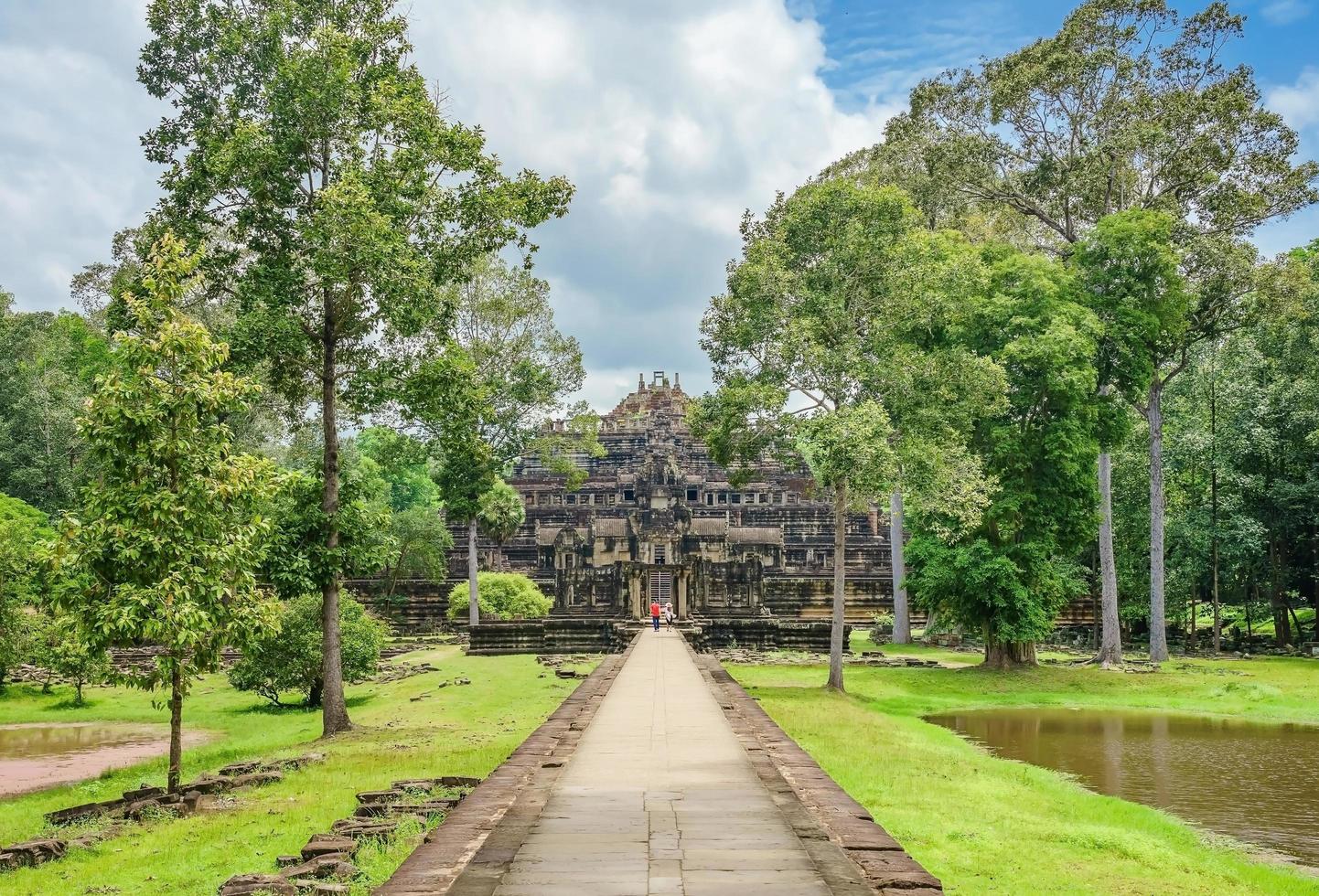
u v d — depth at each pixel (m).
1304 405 58.31
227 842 16.03
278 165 28.20
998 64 55.62
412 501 98.25
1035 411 46.59
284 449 69.06
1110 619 52.84
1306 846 19.53
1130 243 47.88
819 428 36.22
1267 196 53.53
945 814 19.58
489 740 27.27
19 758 31.36
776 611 82.06
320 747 26.97
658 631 59.94
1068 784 24.83
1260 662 54.19
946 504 37.84
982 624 47.56
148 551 20.58
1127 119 53.06
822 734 28.38
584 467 113.69
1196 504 63.53
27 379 74.38
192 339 21.25
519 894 8.85
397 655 59.62
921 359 38.41
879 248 38.03
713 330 39.72
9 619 44.09
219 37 28.84
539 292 61.44
